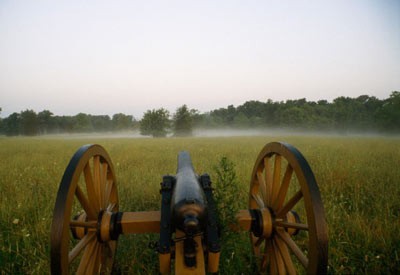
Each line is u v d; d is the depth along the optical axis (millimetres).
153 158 8258
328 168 5539
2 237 2865
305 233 2943
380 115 59188
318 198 1601
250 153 9367
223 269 2270
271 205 2311
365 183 4586
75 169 1701
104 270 2219
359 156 7957
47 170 6129
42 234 2863
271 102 107688
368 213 3416
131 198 4031
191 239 1609
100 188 2266
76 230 2064
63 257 1508
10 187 4523
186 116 56656
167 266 1727
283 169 5941
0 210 3436
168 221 1835
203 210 1603
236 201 3512
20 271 2312
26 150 11727
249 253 2580
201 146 13398
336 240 2637
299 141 18859
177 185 1950
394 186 4324
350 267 2250
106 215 2105
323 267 1515
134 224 2092
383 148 10961
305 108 92250
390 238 2598
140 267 2350
